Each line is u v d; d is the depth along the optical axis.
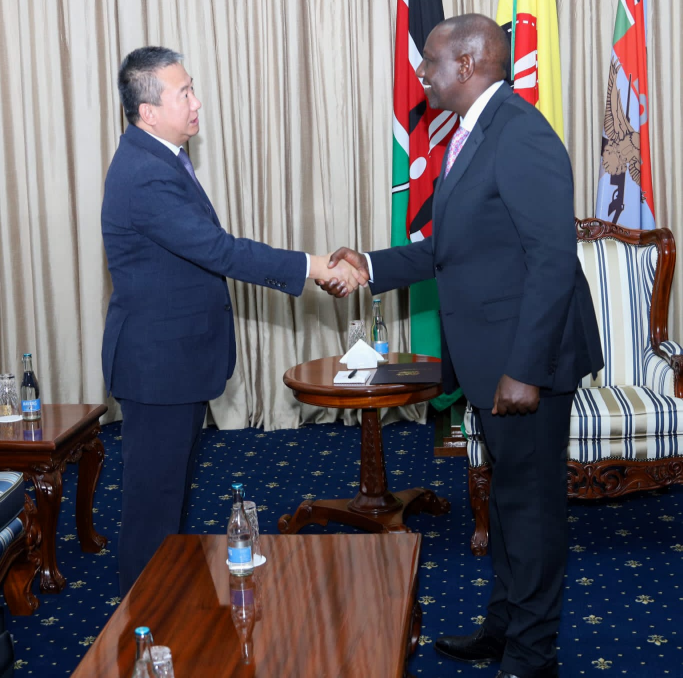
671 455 3.23
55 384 5.23
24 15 4.89
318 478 4.20
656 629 2.64
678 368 3.33
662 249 3.68
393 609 1.78
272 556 2.06
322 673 1.54
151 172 2.52
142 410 2.61
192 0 4.85
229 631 1.71
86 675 1.57
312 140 4.98
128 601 1.86
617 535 3.39
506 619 2.41
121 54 4.93
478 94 2.27
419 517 3.66
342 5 4.85
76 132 5.00
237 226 5.07
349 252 2.87
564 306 2.07
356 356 3.46
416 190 4.66
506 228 2.17
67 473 4.47
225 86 4.91
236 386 5.15
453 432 4.56
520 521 2.25
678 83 4.71
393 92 4.76
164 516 2.64
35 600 2.89
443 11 4.62
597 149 4.85
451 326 2.32
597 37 4.73
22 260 5.14
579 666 2.45
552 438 2.22
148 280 2.58
